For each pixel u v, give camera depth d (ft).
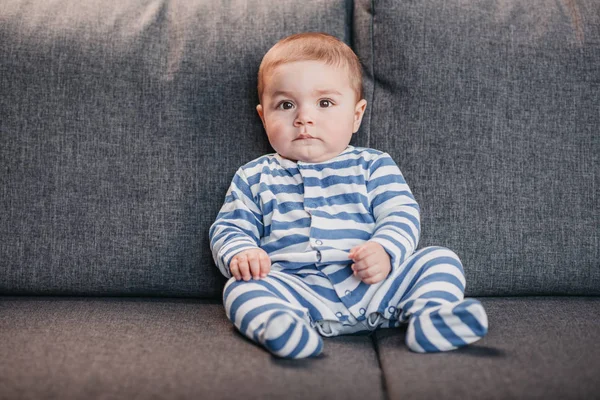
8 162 4.03
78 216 4.02
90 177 4.06
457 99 4.11
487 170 4.06
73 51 4.15
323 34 4.17
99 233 4.01
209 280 4.04
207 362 2.98
